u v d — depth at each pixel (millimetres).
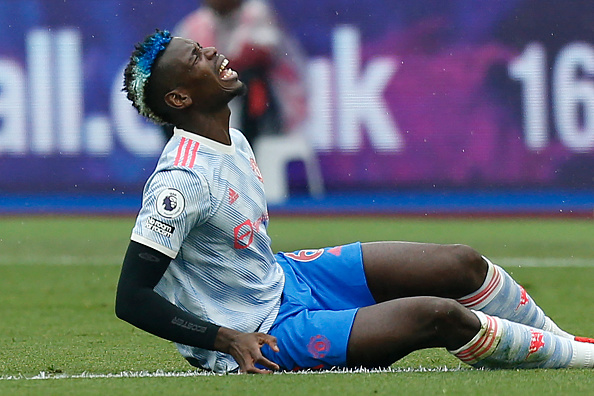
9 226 43438
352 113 43500
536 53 42812
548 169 43094
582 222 42875
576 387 11961
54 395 11938
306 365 13148
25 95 44125
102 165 44562
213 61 13484
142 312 12734
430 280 14070
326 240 37438
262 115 43156
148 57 13445
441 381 12359
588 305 23188
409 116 43469
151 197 12852
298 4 42969
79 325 20484
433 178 43656
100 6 43719
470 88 43219
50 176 44719
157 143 44375
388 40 43281
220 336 12797
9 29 43812
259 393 11664
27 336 18891
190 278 13328
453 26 43062
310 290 14078
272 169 43625
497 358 13125
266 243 13711
